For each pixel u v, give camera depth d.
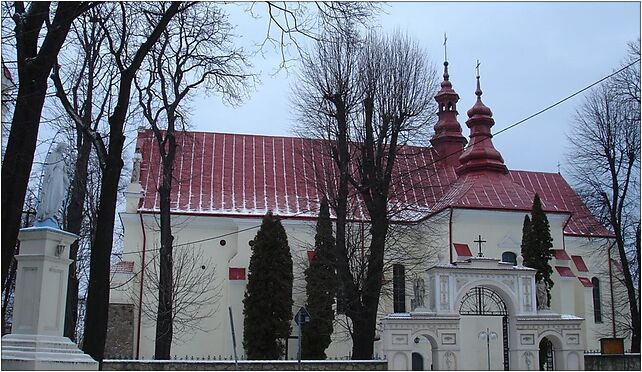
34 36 14.73
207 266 39.75
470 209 38.94
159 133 29.28
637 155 39.22
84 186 26.69
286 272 36.12
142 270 35.28
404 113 32.22
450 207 38.75
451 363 26.59
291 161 44.84
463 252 37.84
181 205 40.28
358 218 39.38
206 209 40.38
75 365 16.72
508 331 28.39
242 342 37.66
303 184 43.28
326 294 35.75
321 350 35.62
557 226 40.59
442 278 27.42
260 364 24.94
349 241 33.47
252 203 41.53
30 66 14.50
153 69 28.39
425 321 26.59
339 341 38.66
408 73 33.28
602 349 30.84
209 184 42.06
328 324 35.75
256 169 43.78
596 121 43.06
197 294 38.75
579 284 42.16
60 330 17.45
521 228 39.78
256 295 35.62
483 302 31.91
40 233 17.34
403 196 39.31
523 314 27.98
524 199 40.38
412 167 44.62
